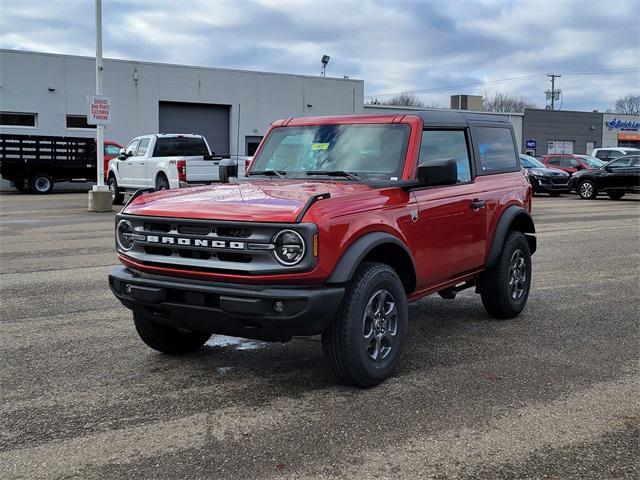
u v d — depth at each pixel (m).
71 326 6.36
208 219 4.21
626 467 3.47
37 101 30.92
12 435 3.90
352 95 39.16
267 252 4.07
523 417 4.12
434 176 4.79
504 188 6.42
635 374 4.96
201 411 4.25
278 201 4.28
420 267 5.12
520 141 54.47
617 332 6.17
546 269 9.57
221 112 35.88
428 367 5.11
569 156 30.62
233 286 4.18
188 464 3.52
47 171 27.69
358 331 4.40
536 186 27.17
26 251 10.97
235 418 4.13
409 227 4.94
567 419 4.09
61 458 3.60
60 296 7.65
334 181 5.20
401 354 4.94
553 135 55.59
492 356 5.41
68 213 17.91
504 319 6.68
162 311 4.57
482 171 6.23
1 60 29.95
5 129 30.25
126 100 32.91
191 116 35.06
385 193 4.82
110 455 3.63
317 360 5.33
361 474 3.39
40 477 3.39
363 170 5.26
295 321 4.08
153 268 4.49
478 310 7.11
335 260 4.18
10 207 20.19
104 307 7.12
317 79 37.84
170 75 33.84
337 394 4.53
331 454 3.62
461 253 5.70
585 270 9.50
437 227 5.30
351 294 4.39
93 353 5.51
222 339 5.97
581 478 3.36
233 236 4.16
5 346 5.69
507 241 6.48
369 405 4.32
